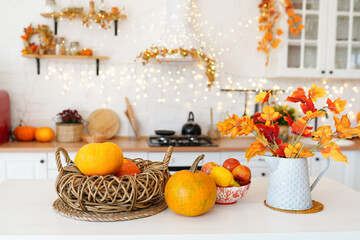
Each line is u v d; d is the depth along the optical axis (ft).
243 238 3.26
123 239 3.18
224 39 11.24
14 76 10.65
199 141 10.09
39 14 10.54
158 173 3.89
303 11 10.22
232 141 10.68
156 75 11.09
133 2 10.84
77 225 3.42
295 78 11.40
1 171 9.07
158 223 3.51
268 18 10.84
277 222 3.59
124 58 10.95
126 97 11.02
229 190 4.05
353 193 4.71
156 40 10.96
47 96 10.81
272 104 11.42
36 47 10.28
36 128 10.79
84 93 10.92
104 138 9.84
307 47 10.37
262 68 11.42
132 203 3.59
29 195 4.45
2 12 10.44
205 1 11.07
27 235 3.15
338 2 10.37
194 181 3.59
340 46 10.46
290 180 3.92
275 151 4.01
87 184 3.52
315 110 3.84
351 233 3.36
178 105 11.23
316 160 9.97
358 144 10.11
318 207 4.02
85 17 10.20
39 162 9.12
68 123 10.14
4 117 9.98
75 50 10.23
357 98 11.64
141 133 11.21
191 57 9.87
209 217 3.72
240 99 11.42
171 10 9.96
